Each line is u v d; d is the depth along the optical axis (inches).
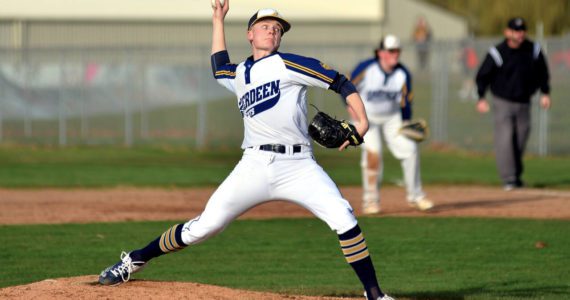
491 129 3011.8
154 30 4453.7
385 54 1552.7
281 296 905.5
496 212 1673.2
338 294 1013.2
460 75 3208.7
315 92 3208.7
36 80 3208.7
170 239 886.4
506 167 2026.3
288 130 829.8
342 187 2105.1
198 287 914.1
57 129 3208.7
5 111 3203.7
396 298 997.2
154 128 3267.7
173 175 2332.7
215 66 890.1
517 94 1972.2
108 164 2605.8
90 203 1818.4
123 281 913.5
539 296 1002.7
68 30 4284.0
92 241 1374.3
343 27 4938.5
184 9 4493.1
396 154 1640.0
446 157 2800.2
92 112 3216.0
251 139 845.2
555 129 2935.5
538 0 6131.9
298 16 4827.8
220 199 849.5
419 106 3388.3
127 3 4399.6
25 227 1503.4
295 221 1603.1
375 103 1588.3
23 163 2618.1
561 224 1531.7
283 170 832.3
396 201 1847.9
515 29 1913.1
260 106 828.6
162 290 888.9
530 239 1393.9
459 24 5487.2
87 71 3218.5
